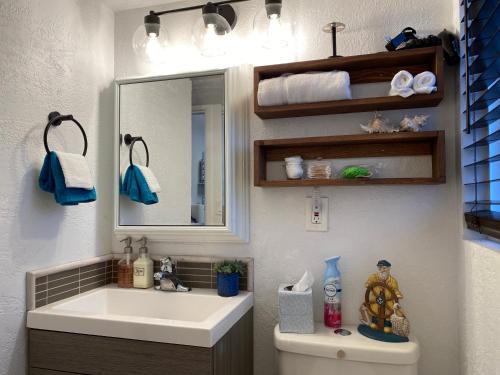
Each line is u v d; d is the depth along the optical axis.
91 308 1.36
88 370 1.08
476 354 0.99
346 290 1.32
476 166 1.08
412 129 1.19
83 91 1.42
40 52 1.22
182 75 1.47
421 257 1.26
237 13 1.48
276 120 1.41
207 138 1.44
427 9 1.28
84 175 1.24
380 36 1.32
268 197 1.41
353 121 1.33
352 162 1.32
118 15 1.62
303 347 1.13
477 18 0.91
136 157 1.53
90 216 1.46
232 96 1.40
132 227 1.50
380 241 1.30
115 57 1.61
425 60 1.23
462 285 1.15
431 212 1.25
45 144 1.19
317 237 1.36
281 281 1.39
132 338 1.04
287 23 1.41
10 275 1.10
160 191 1.49
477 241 1.03
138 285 1.44
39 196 1.21
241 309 1.25
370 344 1.10
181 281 1.46
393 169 1.28
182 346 1.00
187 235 1.46
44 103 1.23
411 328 1.25
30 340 1.14
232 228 1.38
